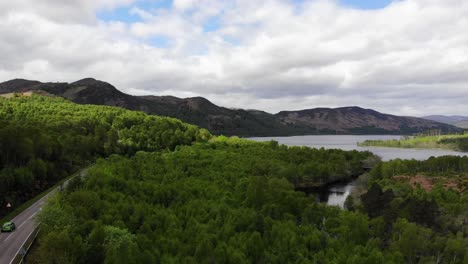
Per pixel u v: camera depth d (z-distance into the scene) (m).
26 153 118.06
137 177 132.12
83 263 66.56
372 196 125.62
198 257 72.31
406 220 98.62
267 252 78.00
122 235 73.62
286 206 109.25
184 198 112.00
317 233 89.00
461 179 181.62
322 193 178.50
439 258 88.00
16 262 62.34
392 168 196.88
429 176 192.25
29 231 78.06
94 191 100.12
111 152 191.38
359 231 92.94
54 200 82.94
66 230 65.94
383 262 75.00
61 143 150.12
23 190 109.12
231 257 72.50
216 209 99.44
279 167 190.62
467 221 111.44
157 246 75.62
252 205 111.31
